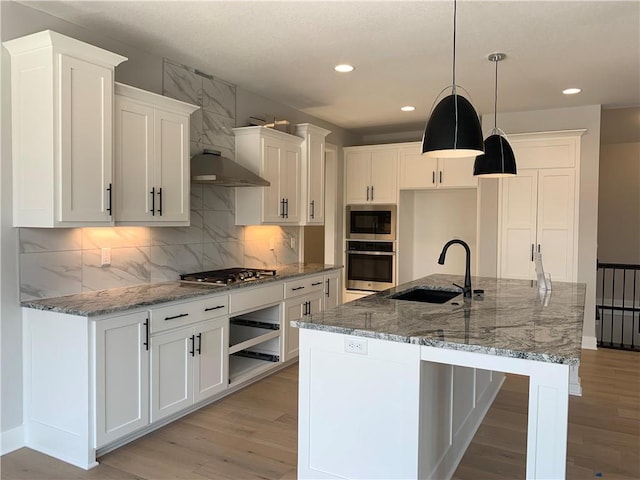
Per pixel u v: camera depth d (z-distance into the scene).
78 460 2.61
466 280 3.15
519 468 2.63
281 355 4.19
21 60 2.66
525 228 5.34
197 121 3.99
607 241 7.78
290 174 4.71
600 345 5.32
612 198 7.71
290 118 5.29
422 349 1.99
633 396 3.75
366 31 3.15
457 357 1.92
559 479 1.76
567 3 2.72
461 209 6.57
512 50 3.48
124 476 2.51
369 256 6.35
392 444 2.07
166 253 3.73
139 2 2.73
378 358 2.09
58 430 2.69
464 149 2.34
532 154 5.28
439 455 2.35
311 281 4.63
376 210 6.27
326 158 6.32
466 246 3.14
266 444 2.88
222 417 3.27
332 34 3.21
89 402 2.57
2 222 2.70
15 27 2.72
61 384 2.66
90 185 2.75
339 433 2.20
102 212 2.83
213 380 3.44
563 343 1.90
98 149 2.79
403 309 2.62
